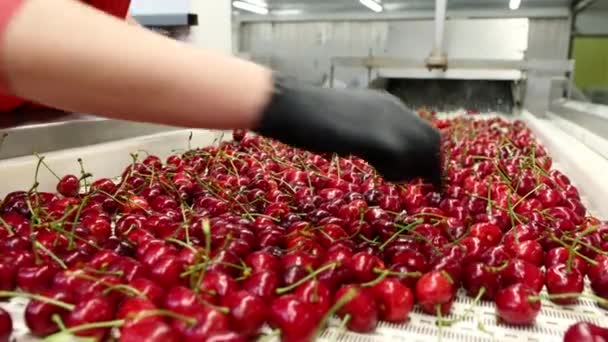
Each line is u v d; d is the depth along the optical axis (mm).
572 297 324
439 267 327
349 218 434
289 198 510
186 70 238
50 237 363
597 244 379
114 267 311
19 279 308
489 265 344
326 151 280
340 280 311
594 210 550
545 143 1013
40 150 572
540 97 1508
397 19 1681
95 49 226
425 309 313
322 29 1946
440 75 1666
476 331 296
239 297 264
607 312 324
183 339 241
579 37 1554
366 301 283
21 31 222
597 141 806
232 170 655
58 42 223
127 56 229
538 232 404
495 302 311
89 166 606
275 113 258
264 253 329
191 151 736
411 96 1911
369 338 285
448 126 1226
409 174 303
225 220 400
